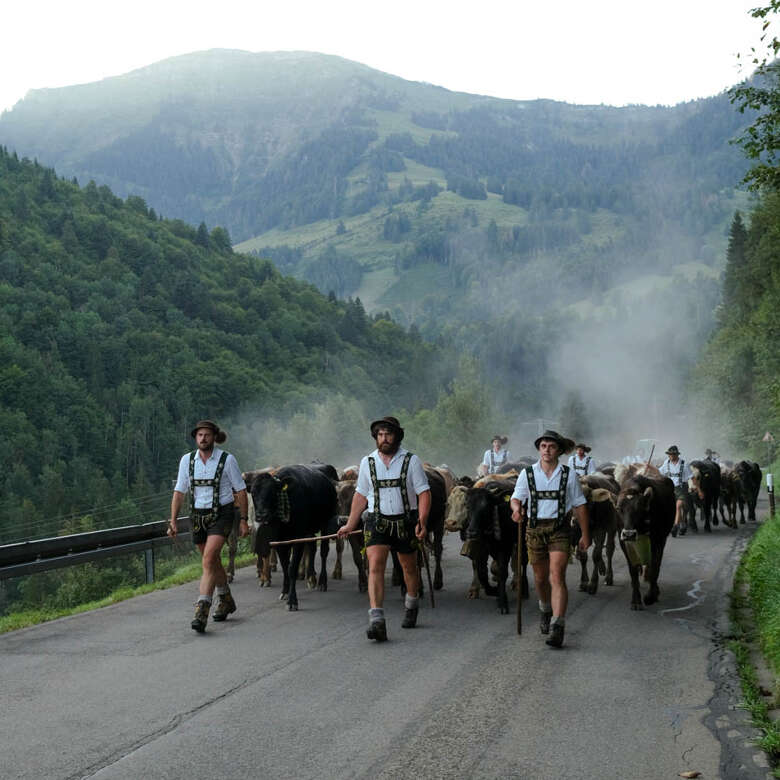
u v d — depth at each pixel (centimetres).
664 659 832
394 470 924
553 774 545
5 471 13775
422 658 834
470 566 1512
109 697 707
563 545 887
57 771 550
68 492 13425
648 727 632
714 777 543
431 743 598
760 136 1254
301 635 941
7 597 4481
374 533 920
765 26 1164
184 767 555
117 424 18062
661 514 1130
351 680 754
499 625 991
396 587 1288
